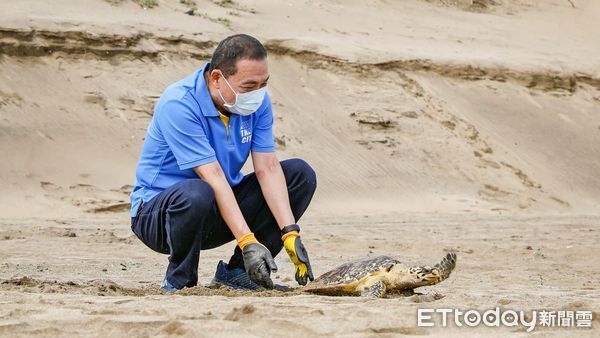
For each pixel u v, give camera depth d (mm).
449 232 31922
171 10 57469
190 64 52375
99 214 37125
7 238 24266
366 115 54000
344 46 59062
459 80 60812
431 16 77188
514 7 87250
